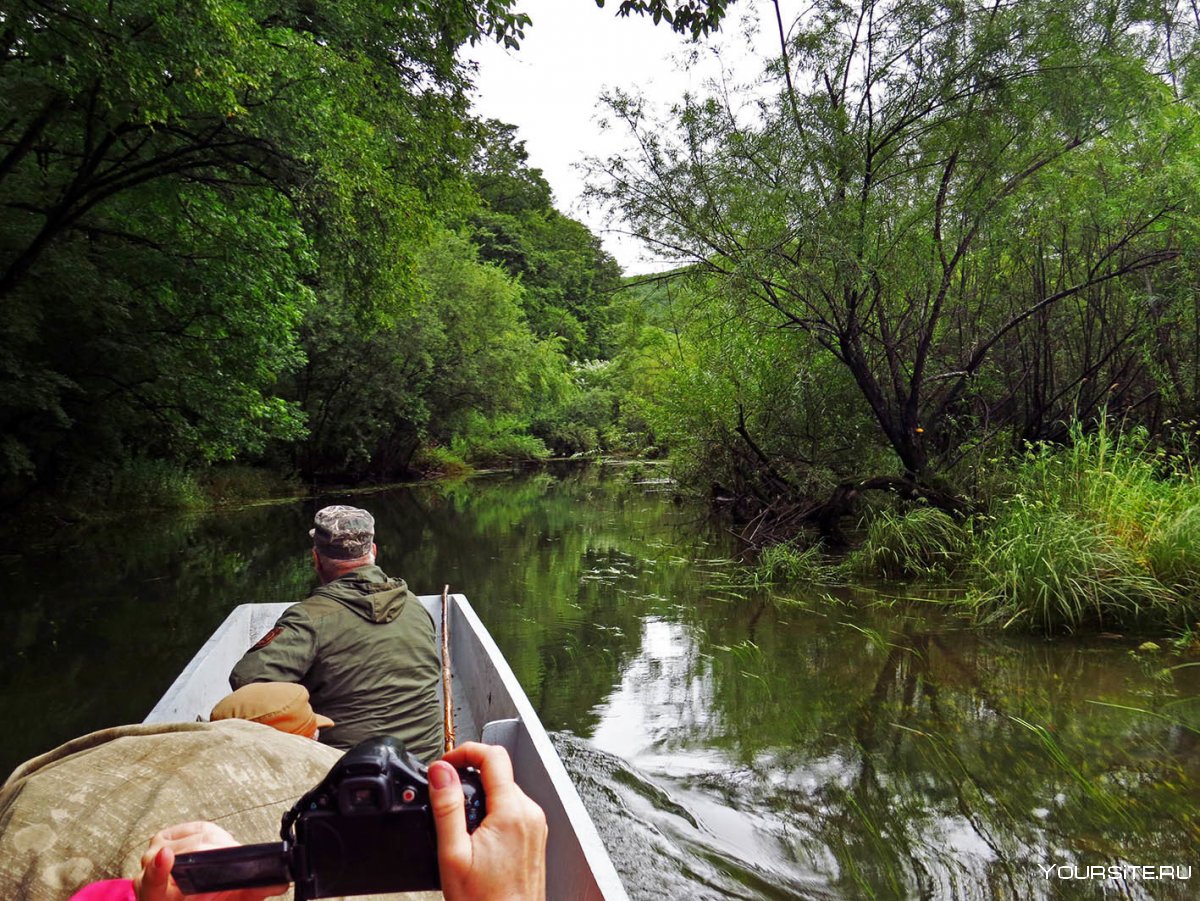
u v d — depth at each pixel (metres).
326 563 2.88
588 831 1.98
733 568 9.14
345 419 22.72
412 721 2.65
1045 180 8.15
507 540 11.77
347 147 10.55
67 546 11.23
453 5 7.67
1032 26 7.88
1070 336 9.92
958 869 2.99
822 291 8.19
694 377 12.18
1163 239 8.80
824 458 11.27
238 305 12.84
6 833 1.01
